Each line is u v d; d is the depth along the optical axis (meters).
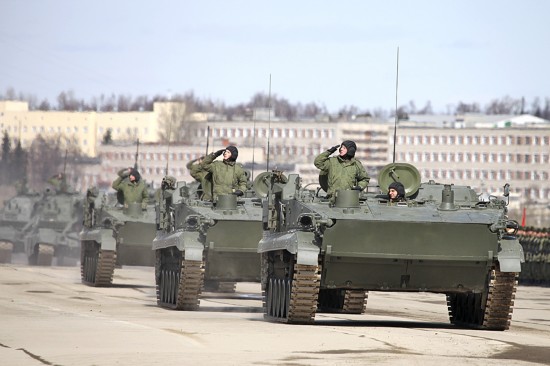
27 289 77.81
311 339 44.88
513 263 53.16
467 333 50.69
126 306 65.88
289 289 53.34
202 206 67.94
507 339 48.22
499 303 54.12
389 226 52.22
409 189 57.41
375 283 53.56
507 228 53.00
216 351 40.66
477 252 53.06
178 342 43.00
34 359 38.03
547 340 48.72
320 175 57.59
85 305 64.75
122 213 91.75
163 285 68.19
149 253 92.25
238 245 67.12
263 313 61.97
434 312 70.06
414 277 53.56
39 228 126.12
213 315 59.28
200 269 63.84
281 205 56.75
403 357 40.16
